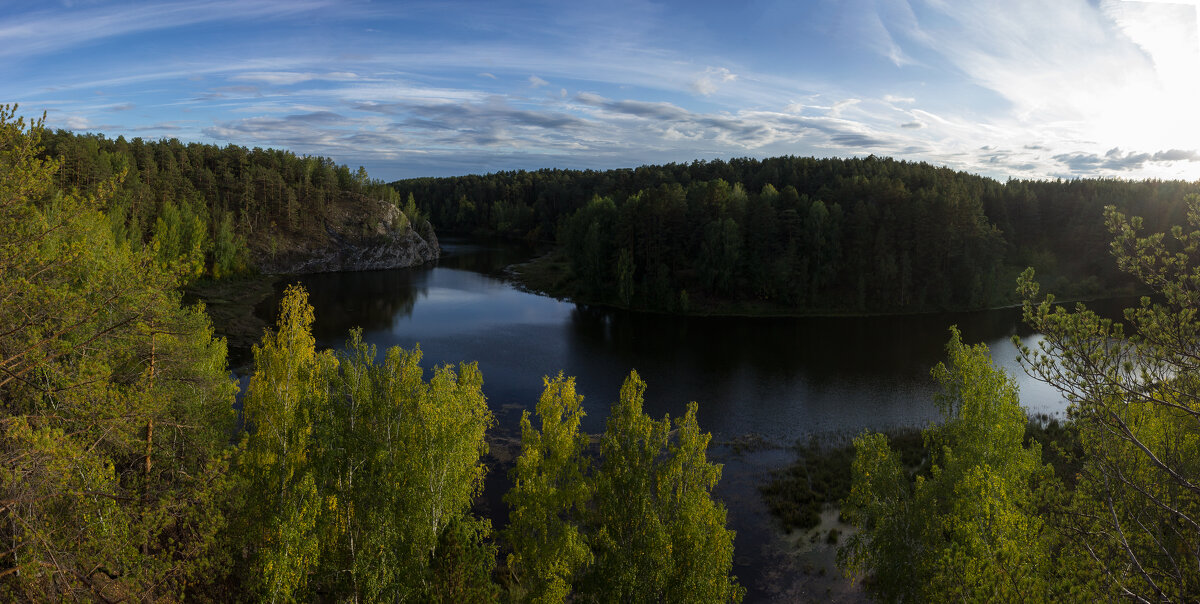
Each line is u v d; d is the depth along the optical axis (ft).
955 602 53.98
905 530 70.90
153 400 56.80
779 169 546.67
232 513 64.95
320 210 472.85
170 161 418.10
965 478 63.05
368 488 68.23
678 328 272.51
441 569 61.82
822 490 116.47
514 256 544.62
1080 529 37.86
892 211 323.98
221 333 233.35
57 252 45.91
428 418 74.84
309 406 77.41
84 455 42.96
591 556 72.23
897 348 235.40
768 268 316.19
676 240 328.70
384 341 238.89
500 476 120.78
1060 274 361.51
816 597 86.99
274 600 52.34
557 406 80.89
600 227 363.15
